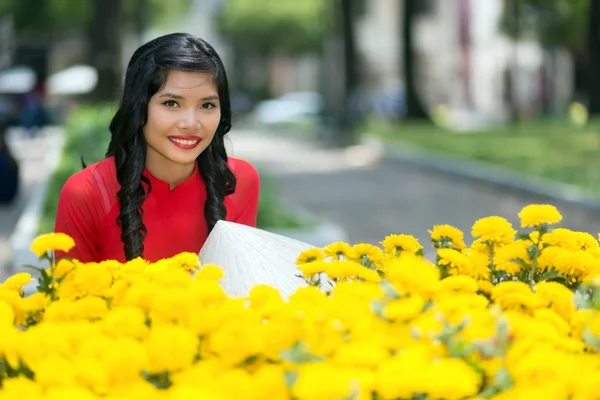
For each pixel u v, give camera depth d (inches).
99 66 1362.0
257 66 3666.3
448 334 103.4
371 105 2539.4
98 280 124.0
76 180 163.9
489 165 1025.5
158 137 157.9
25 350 106.2
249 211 174.4
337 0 2108.8
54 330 107.0
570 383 98.5
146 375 104.1
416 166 1142.3
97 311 116.4
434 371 93.6
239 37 3518.7
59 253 164.1
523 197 814.5
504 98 2281.0
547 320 115.4
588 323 114.7
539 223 147.5
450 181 977.5
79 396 93.8
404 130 1820.9
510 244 144.6
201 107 158.4
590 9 1851.6
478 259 145.9
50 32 2532.0
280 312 108.2
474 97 2534.5
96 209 162.7
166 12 3287.4
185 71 156.0
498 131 1683.1
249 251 144.6
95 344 103.6
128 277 123.6
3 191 731.4
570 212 716.0
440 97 2701.8
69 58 3036.4
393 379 93.7
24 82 2016.5
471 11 2546.8
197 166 166.1
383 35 2979.8
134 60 159.8
